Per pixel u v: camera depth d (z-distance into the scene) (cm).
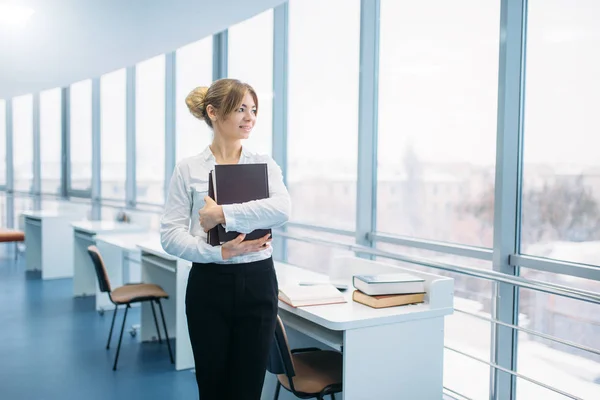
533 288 231
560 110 267
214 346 166
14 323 475
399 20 365
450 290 239
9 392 325
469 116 318
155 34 428
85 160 802
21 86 684
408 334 228
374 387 221
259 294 167
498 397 289
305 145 456
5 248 905
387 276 252
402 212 368
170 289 441
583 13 256
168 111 617
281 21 472
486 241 311
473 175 317
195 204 174
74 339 433
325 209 437
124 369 369
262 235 167
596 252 254
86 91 793
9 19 385
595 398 256
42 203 894
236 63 539
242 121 172
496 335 285
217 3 351
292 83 470
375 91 385
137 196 694
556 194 271
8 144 991
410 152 360
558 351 271
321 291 252
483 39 309
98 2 347
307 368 241
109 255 520
